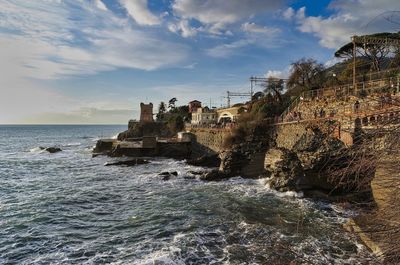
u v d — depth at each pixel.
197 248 19.06
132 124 118.38
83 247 19.89
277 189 32.66
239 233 21.33
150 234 21.70
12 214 27.38
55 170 54.41
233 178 40.88
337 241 19.19
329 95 40.47
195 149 72.31
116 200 31.92
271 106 59.50
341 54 53.72
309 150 32.38
